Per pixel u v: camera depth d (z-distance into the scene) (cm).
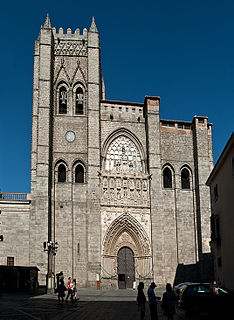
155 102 7038
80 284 6066
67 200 6359
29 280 5609
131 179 6631
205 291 3200
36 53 7394
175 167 6956
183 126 7206
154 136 6869
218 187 4538
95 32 7156
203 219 6594
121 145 6912
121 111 7038
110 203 6431
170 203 6781
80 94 7094
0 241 5997
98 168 6500
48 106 6531
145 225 6494
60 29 7244
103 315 2956
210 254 6444
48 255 5297
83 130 6775
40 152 6297
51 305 3656
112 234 6384
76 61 7150
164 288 6216
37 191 6116
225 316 3025
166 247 6562
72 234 6219
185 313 3222
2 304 3656
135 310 3328
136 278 6378
